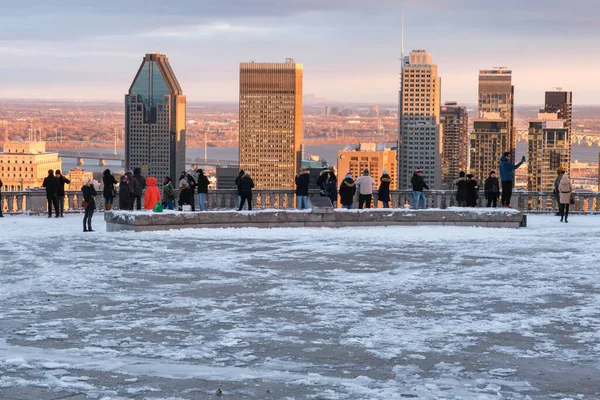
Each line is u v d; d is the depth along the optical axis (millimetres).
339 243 31703
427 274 23438
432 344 14484
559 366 12938
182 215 37562
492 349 14102
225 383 11453
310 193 52812
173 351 13758
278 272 23734
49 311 17547
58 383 11250
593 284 21547
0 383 11211
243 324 16219
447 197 52250
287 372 12297
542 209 51125
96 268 24266
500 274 23438
